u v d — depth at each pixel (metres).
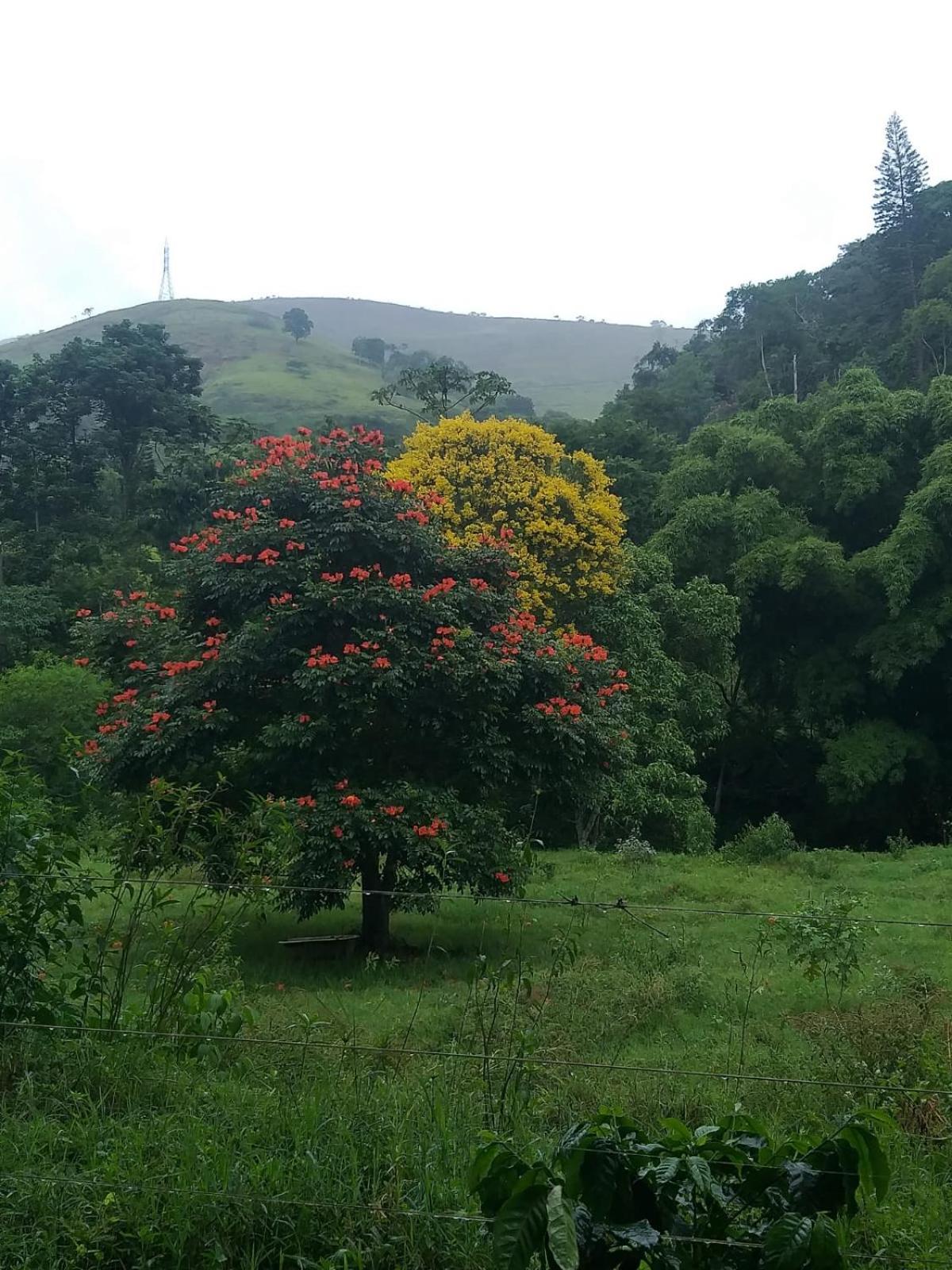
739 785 27.67
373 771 9.62
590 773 10.04
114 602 25.20
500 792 10.38
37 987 4.72
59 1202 3.48
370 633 9.31
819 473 25.80
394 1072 4.63
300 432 11.03
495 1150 2.82
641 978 7.38
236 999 5.63
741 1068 5.25
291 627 9.45
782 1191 2.69
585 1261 2.62
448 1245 3.37
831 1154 2.70
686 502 25.17
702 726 21.84
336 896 8.81
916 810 25.25
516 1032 4.98
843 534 26.28
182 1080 4.31
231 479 10.95
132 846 5.45
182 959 5.37
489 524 19.38
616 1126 2.85
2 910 4.64
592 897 10.85
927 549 22.25
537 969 7.87
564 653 10.34
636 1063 5.61
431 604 9.67
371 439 11.08
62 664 19.42
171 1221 3.39
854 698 24.22
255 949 9.62
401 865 9.13
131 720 9.57
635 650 19.98
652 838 19.95
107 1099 4.21
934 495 22.12
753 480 26.12
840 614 24.31
